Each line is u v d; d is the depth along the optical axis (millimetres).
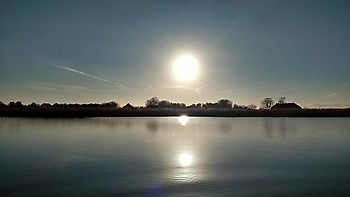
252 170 33875
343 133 83125
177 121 152375
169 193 25422
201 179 29719
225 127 108062
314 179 29969
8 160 39344
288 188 26859
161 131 89062
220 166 35625
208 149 50375
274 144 58094
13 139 64500
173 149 50156
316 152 47312
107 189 26453
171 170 33531
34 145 54750
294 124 126438
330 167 35562
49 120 145875
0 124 113375
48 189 26453
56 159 40094
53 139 64875
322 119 176375
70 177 30203
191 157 42125
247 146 54844
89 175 31125
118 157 41812
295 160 40125
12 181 28891
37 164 36812
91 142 59656
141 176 30672
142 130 91688
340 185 27797
